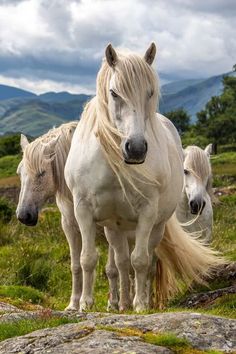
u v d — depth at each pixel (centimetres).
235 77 8881
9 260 1302
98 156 705
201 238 1127
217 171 3700
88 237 734
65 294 1152
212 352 478
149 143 708
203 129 8031
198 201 1038
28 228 1647
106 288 1173
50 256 1355
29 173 888
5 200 1881
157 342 498
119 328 537
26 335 547
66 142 900
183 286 1009
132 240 868
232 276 977
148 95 677
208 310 799
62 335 529
